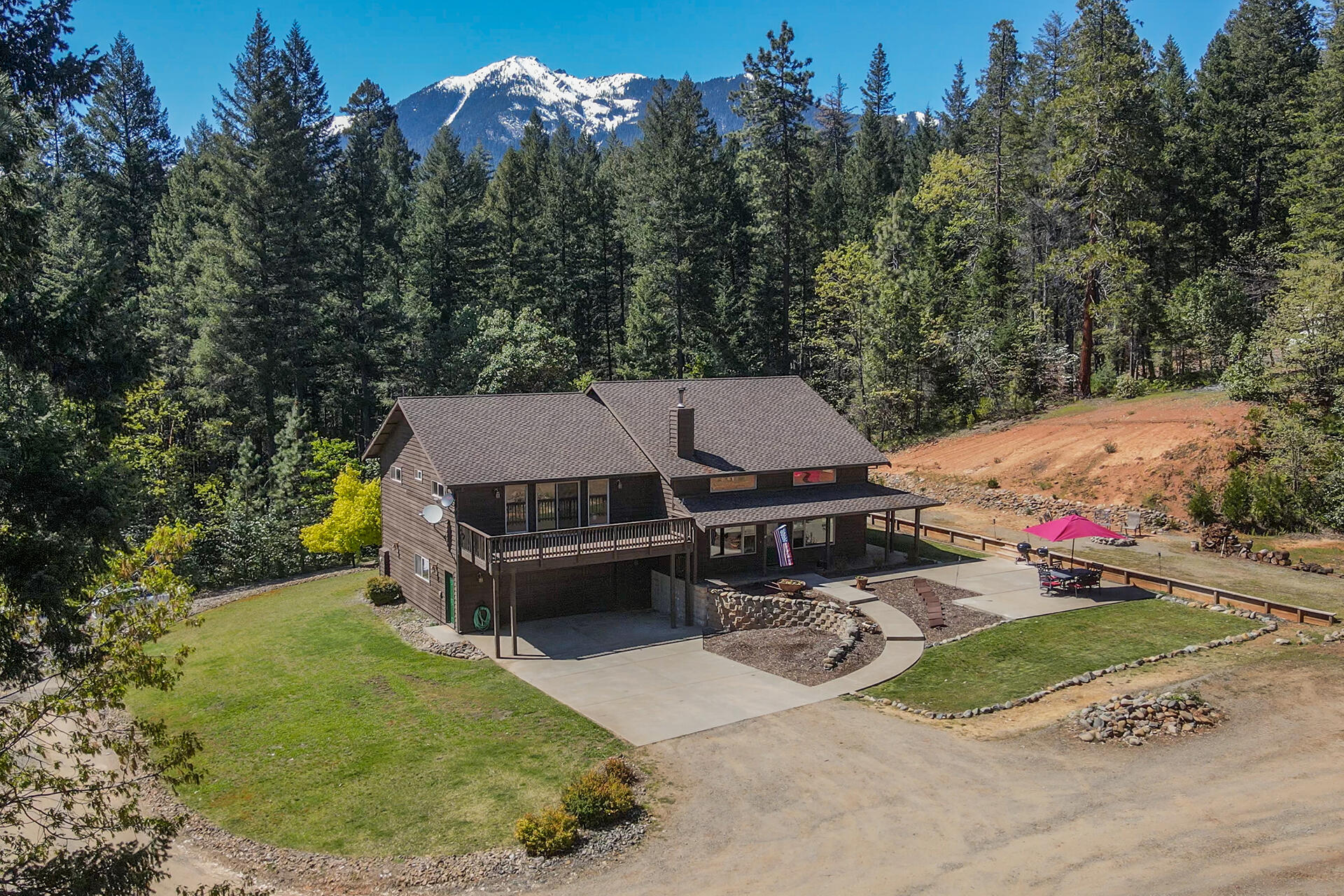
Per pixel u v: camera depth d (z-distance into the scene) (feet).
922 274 209.05
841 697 77.20
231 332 186.70
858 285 219.82
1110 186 179.11
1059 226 215.51
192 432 207.10
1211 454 136.87
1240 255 201.36
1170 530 130.00
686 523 102.53
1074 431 163.32
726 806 58.65
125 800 64.49
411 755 68.90
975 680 79.61
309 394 216.13
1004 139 232.12
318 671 89.04
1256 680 76.07
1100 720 68.13
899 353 196.44
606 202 277.03
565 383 209.87
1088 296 184.96
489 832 57.16
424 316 206.08
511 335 203.31
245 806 62.54
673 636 97.66
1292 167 201.98
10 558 40.24
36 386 42.37
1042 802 57.36
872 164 300.20
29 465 39.58
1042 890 47.98
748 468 111.45
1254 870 48.75
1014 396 187.93
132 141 271.28
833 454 119.65
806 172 226.38
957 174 231.30
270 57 197.26
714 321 232.94
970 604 101.81
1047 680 78.84
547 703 78.13
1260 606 95.45
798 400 130.82
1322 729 66.03
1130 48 202.28
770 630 97.50
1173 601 100.89
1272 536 122.31
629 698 78.74
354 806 61.57
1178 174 218.38
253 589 133.80
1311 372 129.90
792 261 242.99
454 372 200.34
